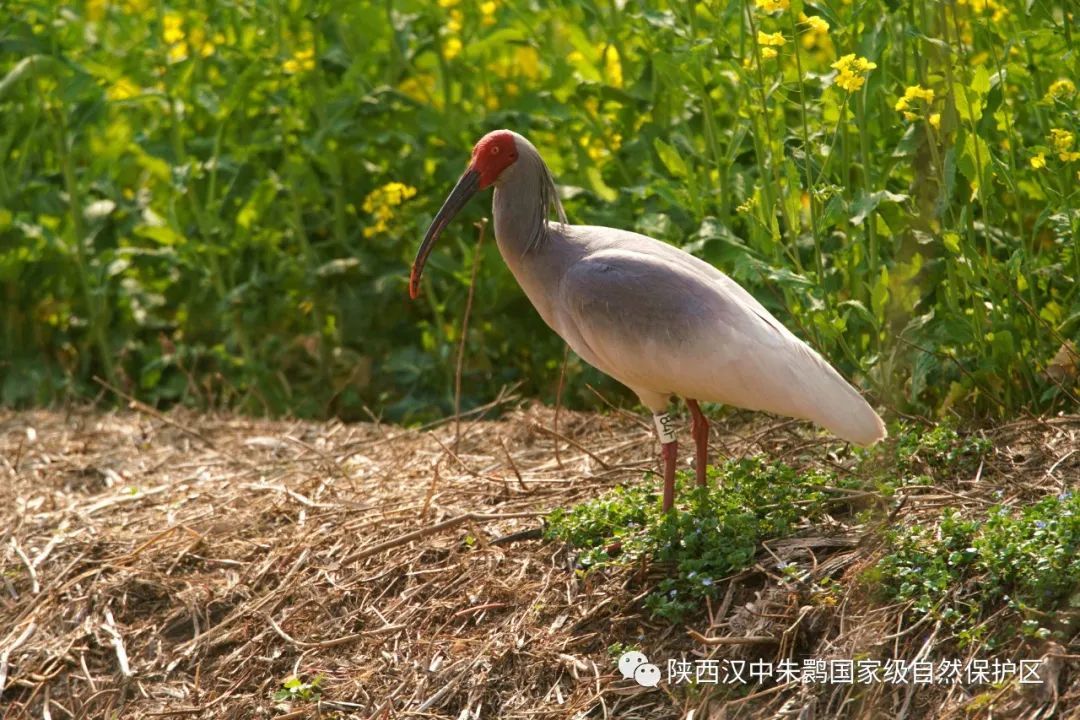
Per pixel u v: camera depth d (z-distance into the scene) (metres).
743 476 8.80
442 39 13.70
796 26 9.70
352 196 13.92
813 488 8.65
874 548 7.81
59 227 14.59
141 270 14.71
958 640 7.26
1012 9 10.23
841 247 10.61
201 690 8.41
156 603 9.15
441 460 10.79
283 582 9.04
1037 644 7.02
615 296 8.39
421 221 12.98
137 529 10.10
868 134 10.22
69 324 15.02
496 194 9.09
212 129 14.32
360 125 13.37
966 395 9.69
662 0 11.73
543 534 8.91
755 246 10.31
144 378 14.28
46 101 14.27
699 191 10.98
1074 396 9.36
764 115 9.76
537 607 8.31
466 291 13.12
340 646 8.48
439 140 13.49
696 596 7.95
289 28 13.54
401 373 13.27
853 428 8.00
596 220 11.90
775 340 8.15
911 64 10.41
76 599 9.19
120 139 14.91
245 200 13.66
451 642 8.27
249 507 10.31
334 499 10.25
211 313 14.10
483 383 13.15
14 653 8.90
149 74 14.30
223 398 13.52
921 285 9.66
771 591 7.78
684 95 11.45
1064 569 7.18
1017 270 9.32
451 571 8.84
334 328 13.82
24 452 12.08
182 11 13.52
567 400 12.55
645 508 8.75
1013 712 6.79
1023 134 10.82
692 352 8.17
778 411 8.17
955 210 10.14
